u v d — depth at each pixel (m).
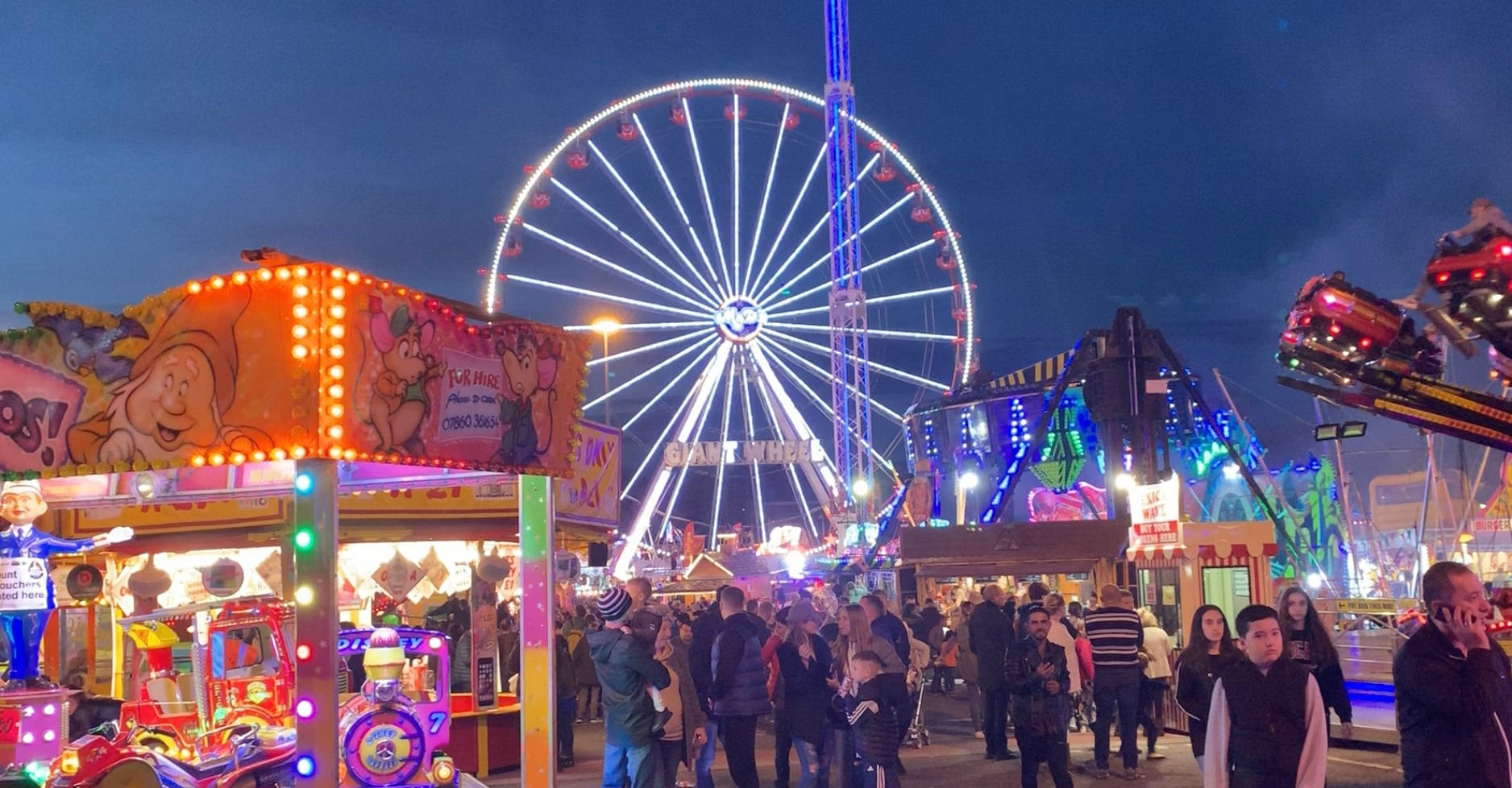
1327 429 11.35
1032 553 21.61
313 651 5.54
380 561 16.16
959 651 16.12
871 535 39.00
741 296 41.16
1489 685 4.64
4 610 7.03
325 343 5.56
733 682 10.70
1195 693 8.12
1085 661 13.17
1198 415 30.94
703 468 47.06
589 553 17.64
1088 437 31.86
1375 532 22.72
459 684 13.97
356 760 6.90
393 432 5.96
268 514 14.50
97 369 6.07
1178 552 15.73
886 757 8.97
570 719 14.55
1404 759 4.82
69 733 7.78
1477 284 9.30
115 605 13.84
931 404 36.62
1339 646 14.49
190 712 8.47
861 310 41.16
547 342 7.45
